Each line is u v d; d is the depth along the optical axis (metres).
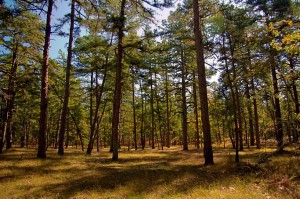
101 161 16.20
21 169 11.55
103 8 16.67
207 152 14.14
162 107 43.16
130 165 14.47
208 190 7.41
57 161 14.68
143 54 18.94
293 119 7.04
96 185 8.77
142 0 15.66
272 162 11.86
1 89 16.47
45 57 16.27
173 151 26.94
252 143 32.34
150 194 7.47
